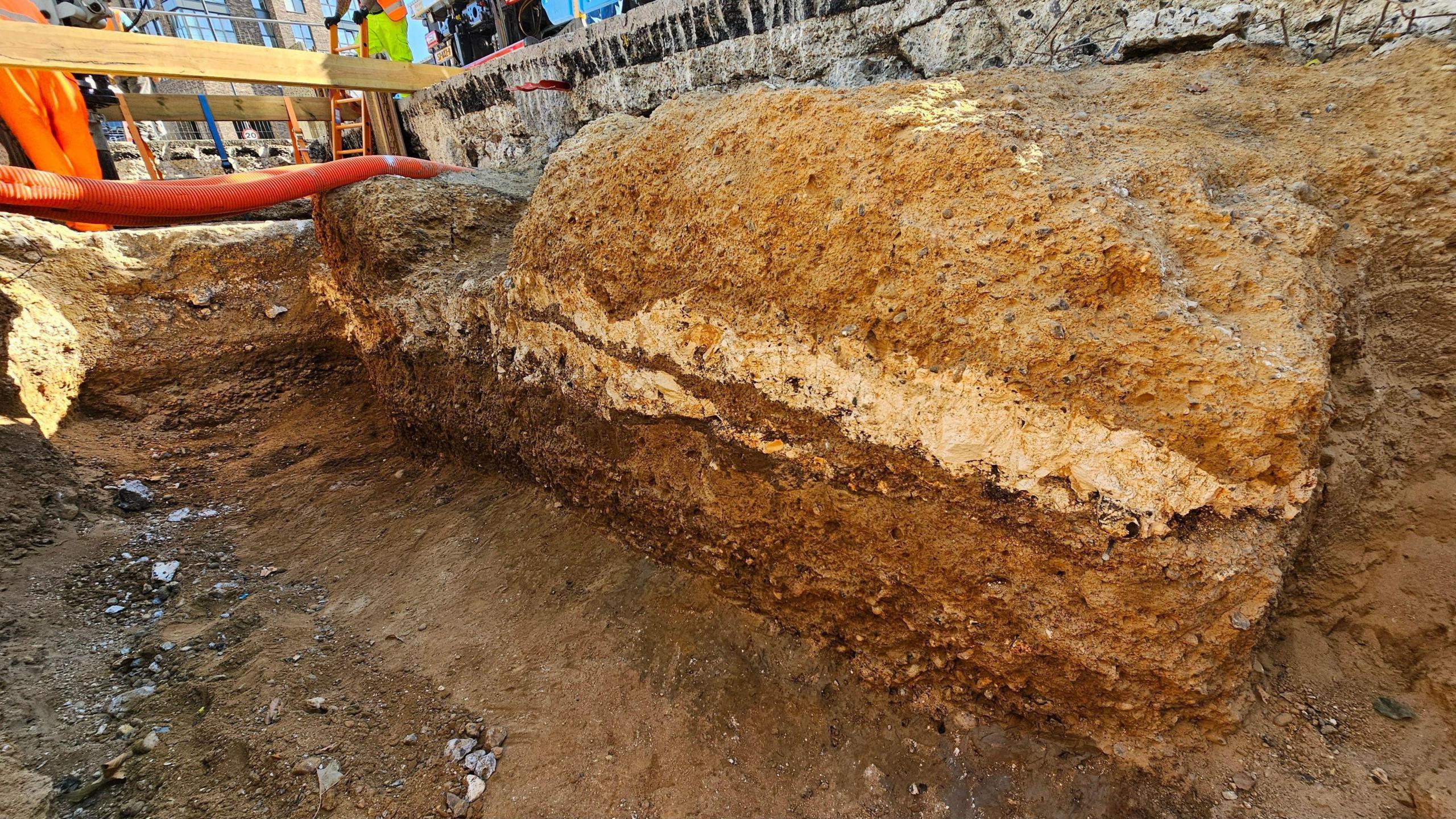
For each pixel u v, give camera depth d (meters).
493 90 5.19
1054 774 1.89
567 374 2.91
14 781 2.18
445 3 7.75
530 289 2.95
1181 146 1.82
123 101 6.09
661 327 2.40
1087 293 1.57
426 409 3.87
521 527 3.28
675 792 2.13
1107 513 1.62
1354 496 1.78
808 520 2.19
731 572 2.54
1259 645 1.83
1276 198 1.70
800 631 2.42
